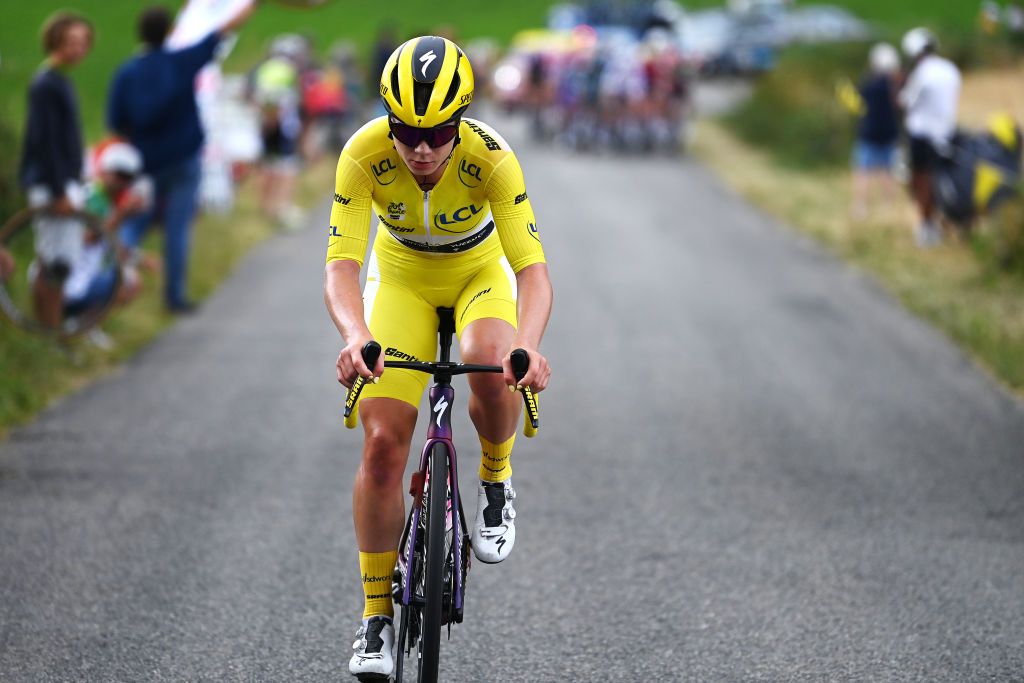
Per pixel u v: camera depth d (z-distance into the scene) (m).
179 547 16.12
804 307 32.72
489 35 156.62
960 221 39.16
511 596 14.77
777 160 67.50
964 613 14.25
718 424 22.19
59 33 25.14
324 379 25.17
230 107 49.31
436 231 12.14
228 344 28.14
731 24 122.06
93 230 25.56
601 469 19.62
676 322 30.72
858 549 16.30
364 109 71.50
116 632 13.56
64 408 22.69
